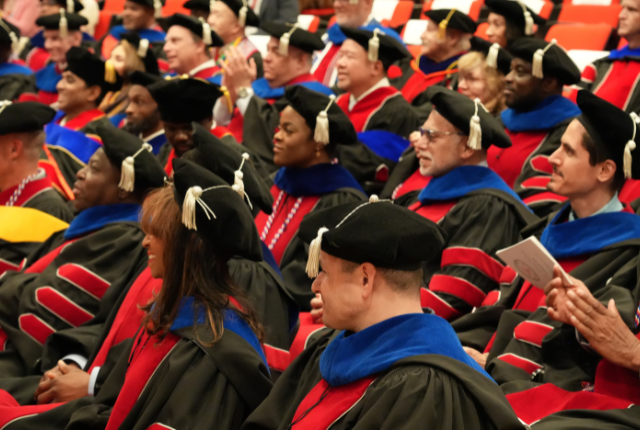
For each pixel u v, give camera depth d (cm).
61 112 704
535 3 759
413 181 502
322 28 877
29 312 378
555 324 328
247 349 254
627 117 330
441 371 207
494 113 552
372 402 206
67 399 318
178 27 686
